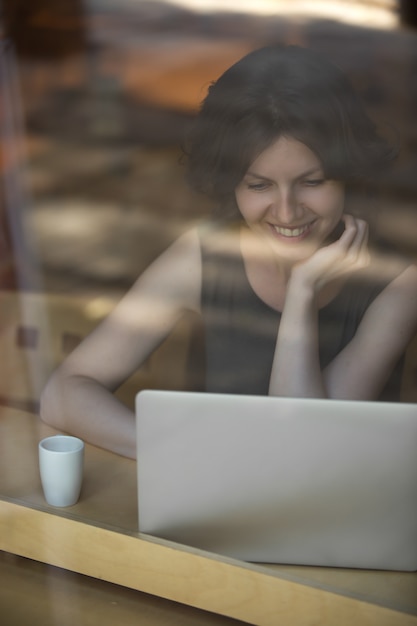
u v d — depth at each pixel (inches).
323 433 40.1
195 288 72.6
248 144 69.0
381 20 68.7
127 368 71.1
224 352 71.8
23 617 43.1
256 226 69.3
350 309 65.6
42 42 92.3
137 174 83.9
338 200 66.5
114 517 45.4
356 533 41.0
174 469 42.4
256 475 41.3
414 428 39.2
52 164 92.4
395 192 66.6
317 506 41.0
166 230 81.3
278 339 65.6
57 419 58.2
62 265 87.7
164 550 42.9
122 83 86.7
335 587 40.2
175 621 42.4
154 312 73.1
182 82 81.9
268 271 69.8
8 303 85.4
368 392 64.1
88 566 45.3
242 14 77.2
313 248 67.7
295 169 67.5
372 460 39.9
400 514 40.4
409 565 41.0
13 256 90.3
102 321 74.8
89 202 87.4
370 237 66.2
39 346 82.3
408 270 65.7
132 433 53.8
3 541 47.7
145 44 84.7
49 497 46.4
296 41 73.7
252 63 70.2
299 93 67.7
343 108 67.4
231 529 42.4
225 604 42.3
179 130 79.7
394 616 38.3
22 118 94.2
